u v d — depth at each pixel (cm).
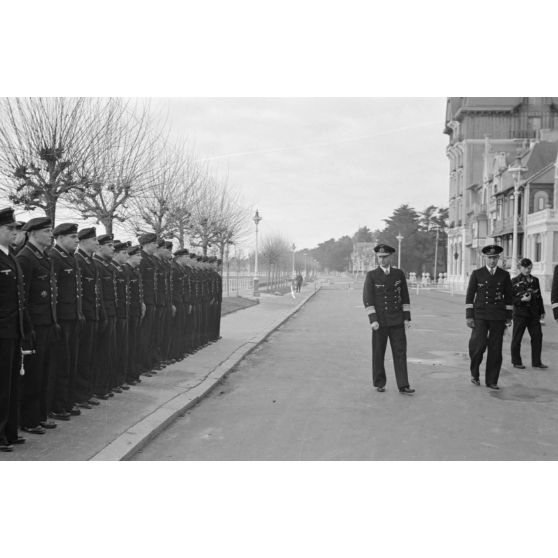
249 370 1225
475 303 1073
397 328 1007
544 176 5238
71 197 1287
